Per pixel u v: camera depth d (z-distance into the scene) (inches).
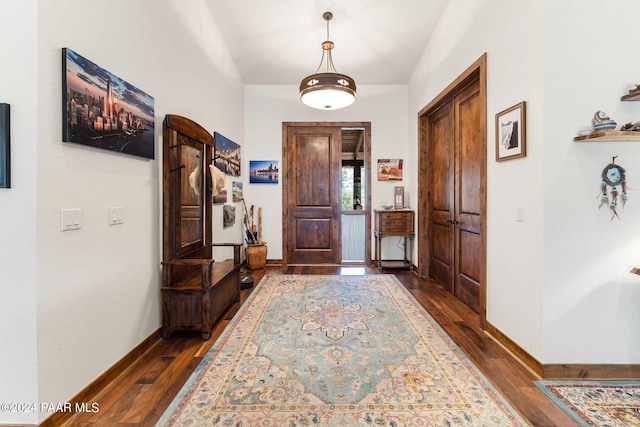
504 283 87.7
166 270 92.4
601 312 71.2
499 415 59.2
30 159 52.9
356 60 170.7
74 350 61.1
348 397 64.9
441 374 73.4
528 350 77.0
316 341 90.6
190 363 79.0
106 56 70.2
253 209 198.8
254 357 81.4
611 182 70.2
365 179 199.6
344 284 151.9
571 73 70.1
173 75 102.8
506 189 86.4
